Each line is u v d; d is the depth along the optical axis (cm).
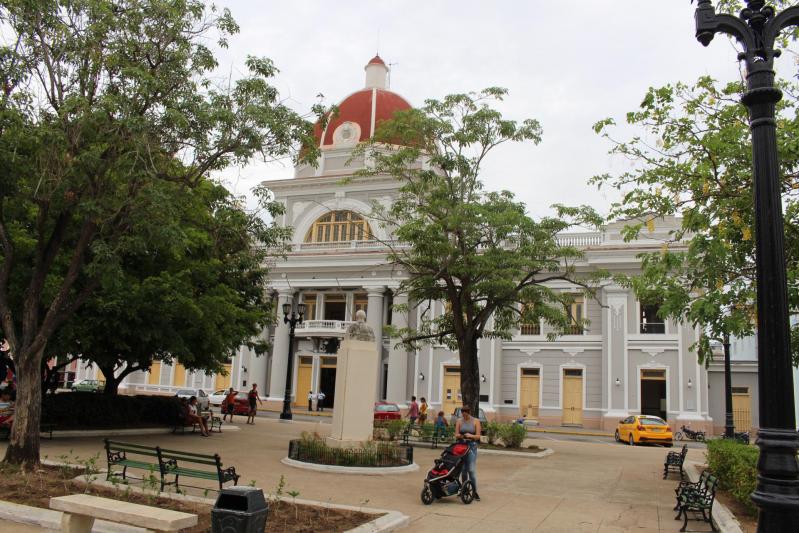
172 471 961
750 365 3325
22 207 1295
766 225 550
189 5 1236
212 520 628
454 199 2048
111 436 1866
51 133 1091
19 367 1138
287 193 4362
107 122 1130
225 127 1245
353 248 4056
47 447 1515
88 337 1697
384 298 3988
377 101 4375
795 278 1022
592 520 974
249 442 1919
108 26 1170
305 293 4209
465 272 1944
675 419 3275
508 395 3650
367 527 819
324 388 4072
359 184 4162
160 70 1219
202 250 1966
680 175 1183
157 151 1191
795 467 510
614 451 2138
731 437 2127
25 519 798
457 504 1061
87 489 955
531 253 1978
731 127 1130
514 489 1248
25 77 1156
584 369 3522
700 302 1091
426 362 3778
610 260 3419
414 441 2105
